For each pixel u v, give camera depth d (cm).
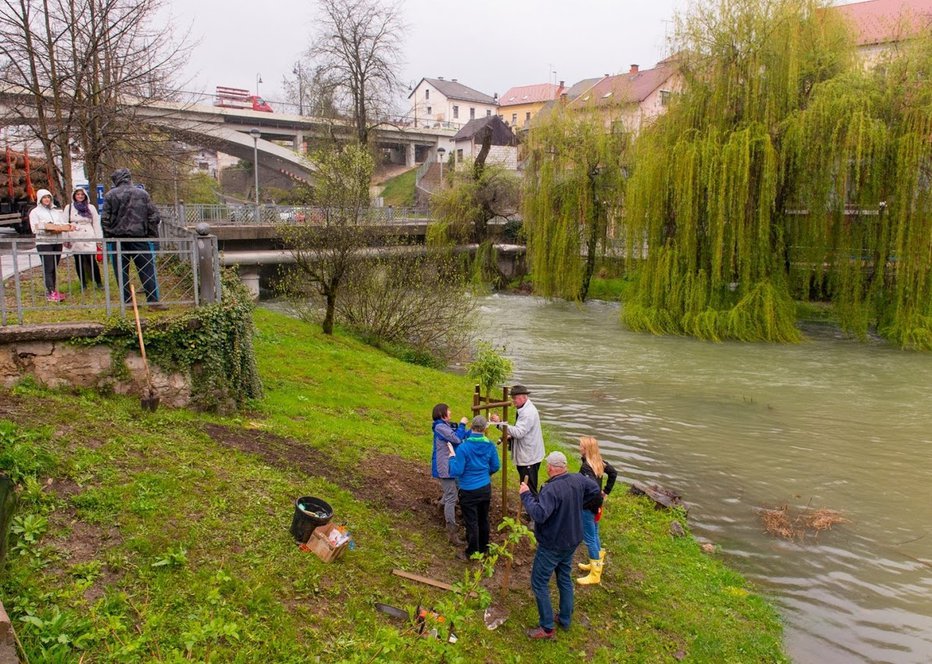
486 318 2931
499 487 978
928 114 2192
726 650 683
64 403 788
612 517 955
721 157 2366
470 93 10069
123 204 997
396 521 777
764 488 1147
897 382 1856
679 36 2577
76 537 568
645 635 685
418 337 2027
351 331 1956
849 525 1014
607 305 3338
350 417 1161
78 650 463
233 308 984
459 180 3975
